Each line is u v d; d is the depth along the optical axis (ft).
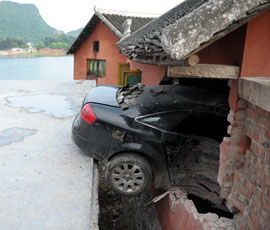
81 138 14.76
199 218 12.14
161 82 21.34
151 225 18.53
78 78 63.16
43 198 12.03
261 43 9.32
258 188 9.11
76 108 24.82
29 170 14.12
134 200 21.72
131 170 13.79
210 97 15.74
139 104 14.74
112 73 53.06
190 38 7.71
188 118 14.17
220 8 7.88
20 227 10.28
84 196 12.38
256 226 8.81
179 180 14.44
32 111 23.34
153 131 13.82
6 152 15.84
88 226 10.60
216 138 14.06
